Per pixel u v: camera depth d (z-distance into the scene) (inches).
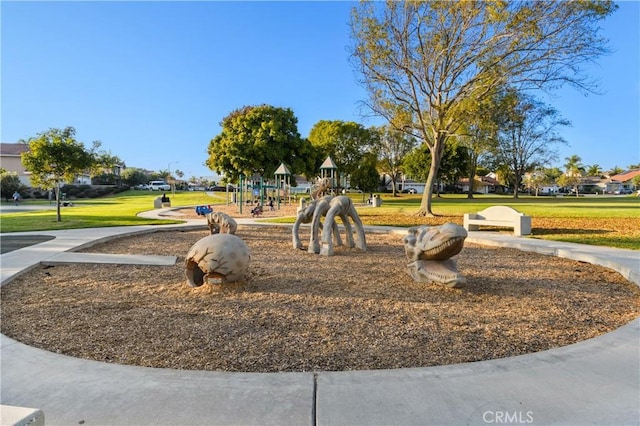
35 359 134.2
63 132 660.1
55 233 462.6
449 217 732.7
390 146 2129.7
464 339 160.9
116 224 601.0
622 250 348.2
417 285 243.4
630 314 194.1
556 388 115.3
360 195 2298.2
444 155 2016.5
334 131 1913.1
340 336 162.9
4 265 281.1
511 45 668.1
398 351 148.5
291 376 120.4
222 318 183.3
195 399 107.7
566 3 626.8
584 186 3895.2
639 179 3649.1
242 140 1429.6
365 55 745.6
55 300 210.7
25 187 2129.7
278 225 570.9
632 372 125.7
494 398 109.5
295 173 1598.2
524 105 908.6
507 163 1989.4
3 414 81.8
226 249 225.0
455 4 674.2
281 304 204.2
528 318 187.2
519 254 358.3
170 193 2338.8
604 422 99.2
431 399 108.5
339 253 356.5
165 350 148.1
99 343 154.1
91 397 109.3
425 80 757.9
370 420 98.6
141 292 226.5
